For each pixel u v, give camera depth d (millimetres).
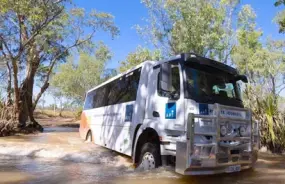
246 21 21734
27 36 20969
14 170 8008
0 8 15828
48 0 17516
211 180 6855
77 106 68312
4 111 20625
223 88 7473
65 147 11508
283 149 11641
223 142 6543
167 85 7121
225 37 20609
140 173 7441
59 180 6824
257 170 8039
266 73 26219
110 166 8695
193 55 7094
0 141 13727
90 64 58156
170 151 6844
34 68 24656
